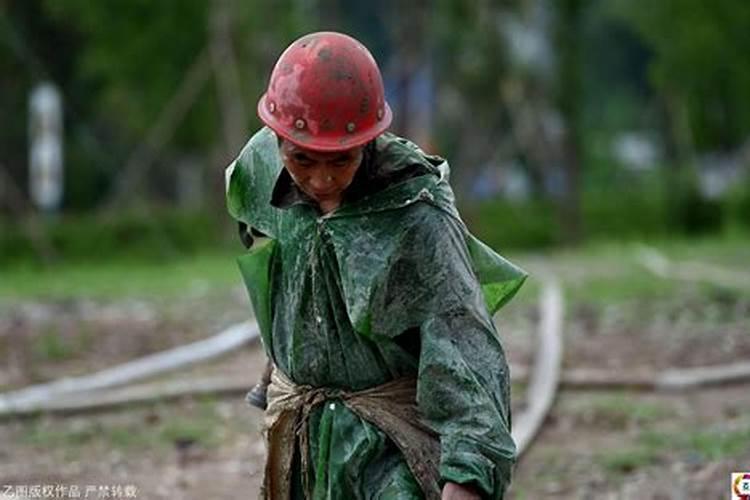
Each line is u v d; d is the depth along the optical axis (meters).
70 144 72.81
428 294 9.20
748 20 65.19
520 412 22.33
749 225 71.00
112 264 53.38
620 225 71.38
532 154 68.12
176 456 19.64
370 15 97.56
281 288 9.70
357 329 9.26
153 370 25.67
